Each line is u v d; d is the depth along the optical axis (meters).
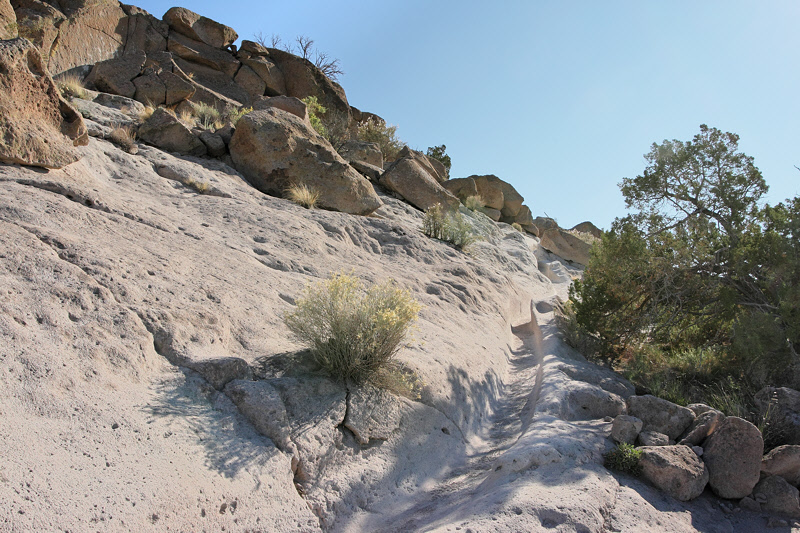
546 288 20.72
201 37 23.83
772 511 5.31
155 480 3.58
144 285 5.64
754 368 9.30
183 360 4.84
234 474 4.06
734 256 10.23
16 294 4.41
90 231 6.37
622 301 11.41
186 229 8.09
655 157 11.16
